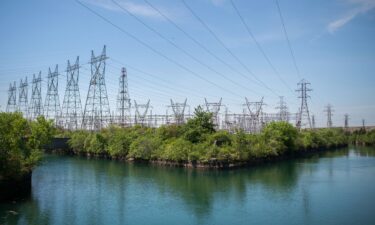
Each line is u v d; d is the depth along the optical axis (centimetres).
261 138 13288
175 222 5362
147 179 8944
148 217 5622
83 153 15062
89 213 5788
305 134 17762
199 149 11081
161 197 6950
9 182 6694
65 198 6800
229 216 5681
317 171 10475
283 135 14462
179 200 6712
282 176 9488
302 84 18912
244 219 5509
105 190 7562
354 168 11162
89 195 7081
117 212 5866
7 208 5984
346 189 7694
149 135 13638
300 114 19462
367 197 6906
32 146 7519
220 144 11712
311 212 5875
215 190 7619
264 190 7619
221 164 10719
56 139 15188
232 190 7625
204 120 12412
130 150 12800
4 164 6556
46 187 7838
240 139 11869
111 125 15775
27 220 5350
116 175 9562
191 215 5722
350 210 5984
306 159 14200
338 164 12288
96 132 15512
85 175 9550
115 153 13250
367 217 5566
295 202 6556
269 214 5778
